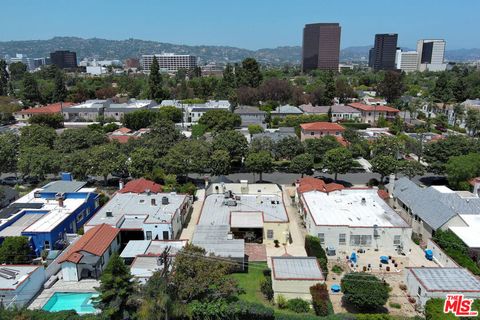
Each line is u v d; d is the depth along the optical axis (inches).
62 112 4345.5
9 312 1059.3
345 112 4318.4
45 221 1644.9
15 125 4020.7
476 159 2171.5
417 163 2335.1
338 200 1844.2
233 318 1079.6
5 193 2021.4
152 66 5487.2
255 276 1382.9
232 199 1902.1
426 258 1526.8
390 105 5039.4
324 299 1138.7
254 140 2787.9
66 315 1071.6
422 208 1753.2
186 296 1080.2
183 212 1840.6
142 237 1638.8
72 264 1352.1
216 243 1485.0
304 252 1576.0
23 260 1446.9
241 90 5255.9
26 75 5157.5
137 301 1029.2
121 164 2290.8
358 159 2938.0
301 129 3422.7
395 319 1107.3
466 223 1581.0
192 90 5969.5
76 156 2294.5
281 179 2511.1
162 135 2810.0
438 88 5083.7
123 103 4805.6
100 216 1681.8
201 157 2315.5
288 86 5275.6
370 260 1499.8
